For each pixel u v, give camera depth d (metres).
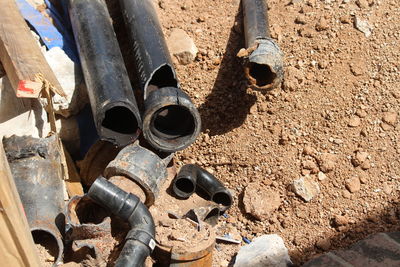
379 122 2.21
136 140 2.10
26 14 2.28
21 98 2.15
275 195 2.15
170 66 2.14
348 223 2.07
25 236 1.57
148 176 2.01
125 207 1.91
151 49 2.17
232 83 2.30
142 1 2.30
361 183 2.14
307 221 2.10
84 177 2.19
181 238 1.93
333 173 2.16
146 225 1.91
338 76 2.29
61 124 2.22
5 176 1.49
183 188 2.14
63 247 1.93
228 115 2.28
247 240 2.11
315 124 2.23
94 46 2.12
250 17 2.31
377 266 1.91
